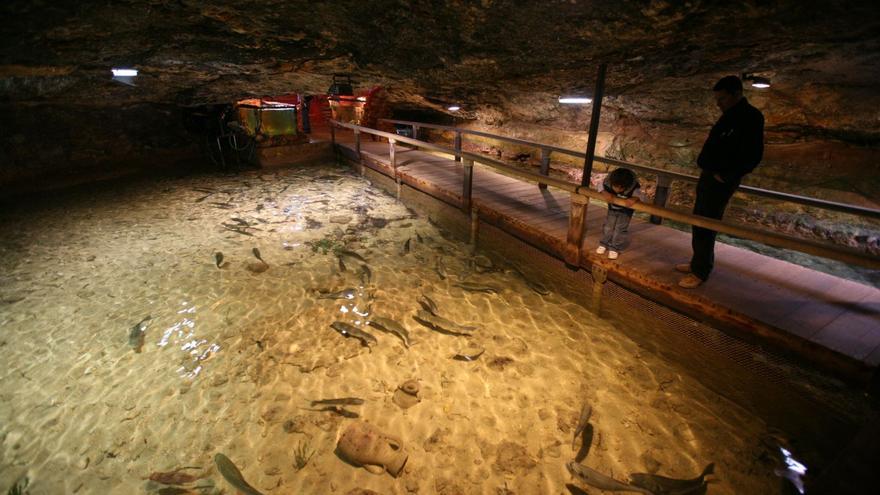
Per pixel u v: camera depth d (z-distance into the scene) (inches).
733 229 139.1
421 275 255.1
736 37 165.5
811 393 135.2
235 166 508.4
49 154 403.2
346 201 389.7
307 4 167.8
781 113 285.3
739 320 148.6
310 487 129.1
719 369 159.3
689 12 138.3
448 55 230.7
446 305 224.4
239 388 166.4
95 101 383.2
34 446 141.3
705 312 158.6
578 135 433.4
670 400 159.6
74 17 160.4
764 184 311.3
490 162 253.9
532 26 175.8
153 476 130.8
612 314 199.0
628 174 180.1
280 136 505.4
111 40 194.2
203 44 215.6
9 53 184.7
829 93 251.4
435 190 326.0
